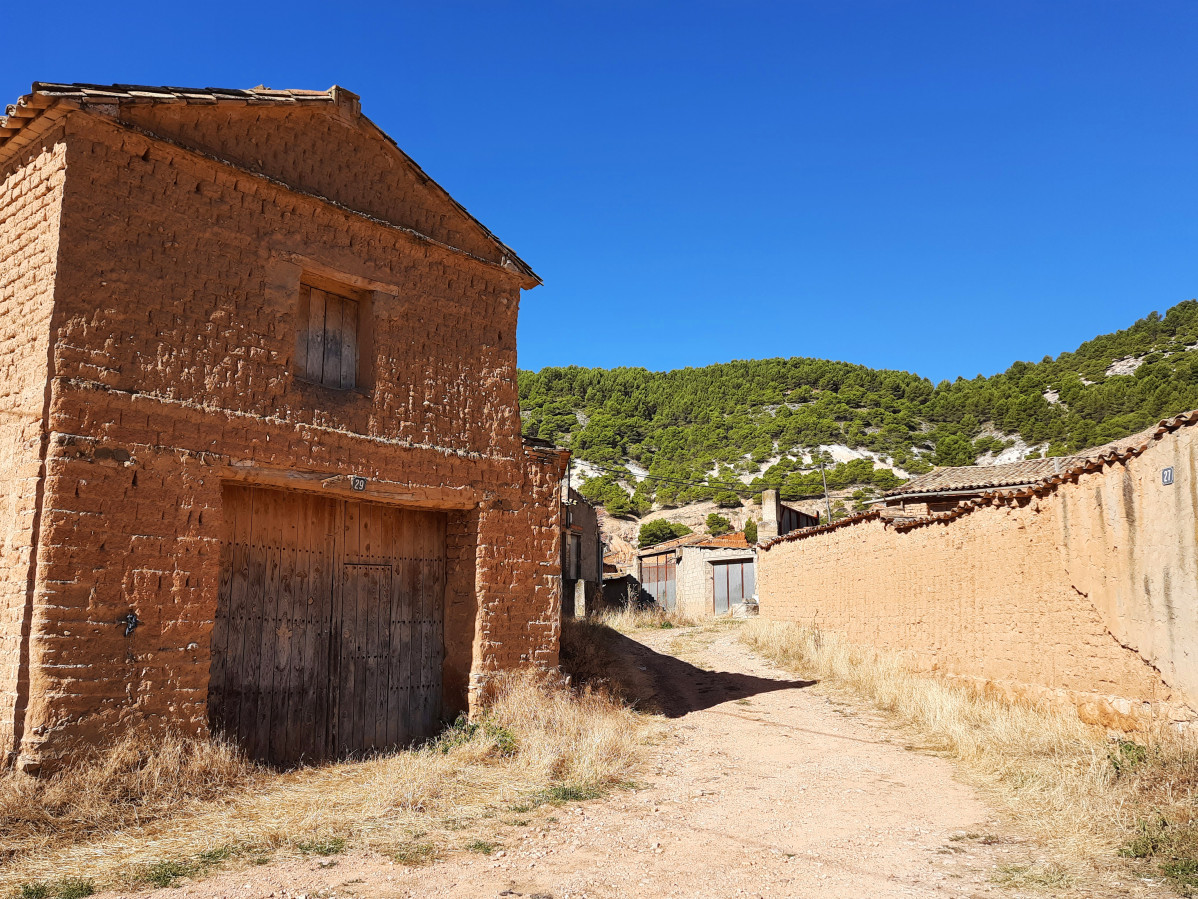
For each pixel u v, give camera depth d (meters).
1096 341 94.31
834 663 16.73
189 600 8.14
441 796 7.96
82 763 7.14
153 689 7.76
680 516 78.00
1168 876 5.32
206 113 8.87
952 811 7.52
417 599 11.23
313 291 10.23
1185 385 63.84
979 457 77.19
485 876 5.71
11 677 7.13
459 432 11.30
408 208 11.14
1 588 7.43
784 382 119.44
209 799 7.48
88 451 7.55
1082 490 9.89
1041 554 10.88
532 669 11.62
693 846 6.46
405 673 10.91
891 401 106.25
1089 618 9.78
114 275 7.98
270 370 9.22
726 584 36.50
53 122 7.85
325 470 9.60
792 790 8.48
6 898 5.15
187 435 8.35
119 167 8.13
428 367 11.07
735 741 11.36
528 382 125.81
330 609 10.13
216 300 8.80
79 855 5.94
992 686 12.02
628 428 108.38
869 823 7.14
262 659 9.32
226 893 5.29
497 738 10.00
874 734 11.70
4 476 7.66
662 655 21.25
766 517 28.88
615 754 9.96
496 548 11.48
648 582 42.41
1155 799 6.70
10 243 8.19
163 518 8.05
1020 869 5.71
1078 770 7.71
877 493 71.50
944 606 13.81
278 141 9.60
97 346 7.77
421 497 10.63
